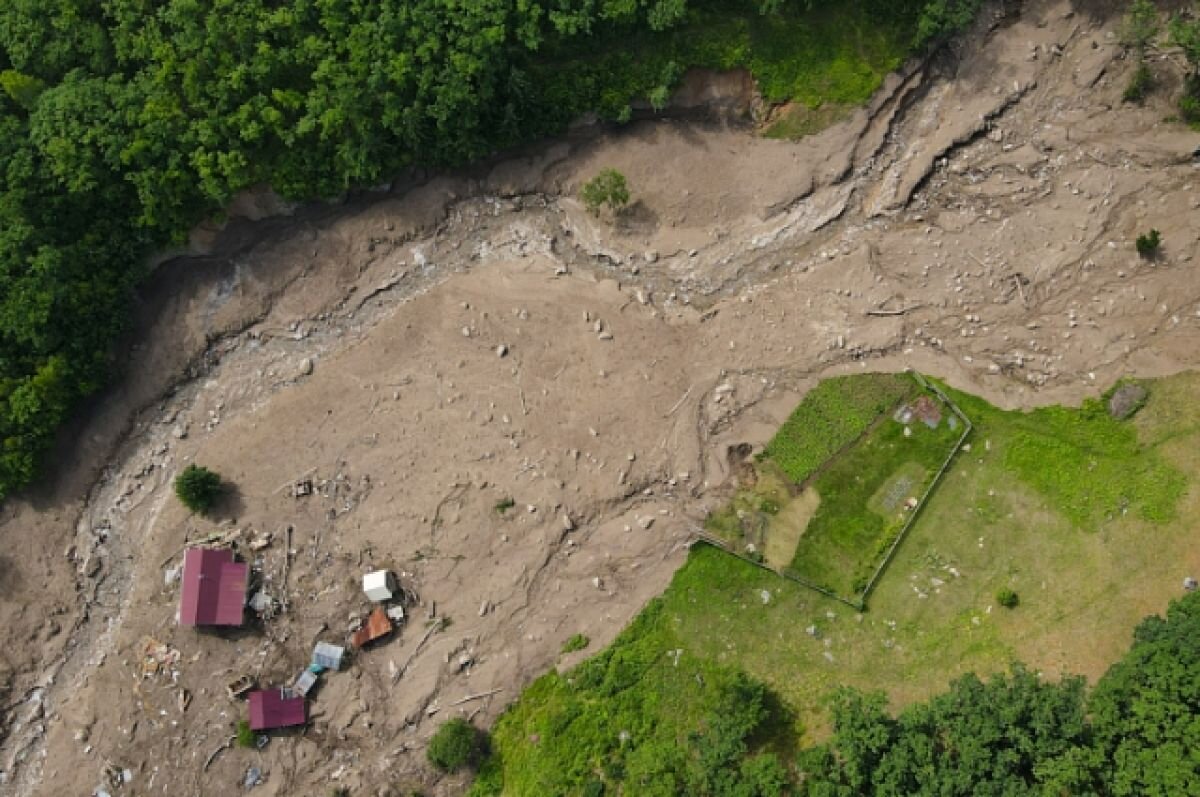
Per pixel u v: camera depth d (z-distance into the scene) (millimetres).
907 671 33062
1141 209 36375
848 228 38031
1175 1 37625
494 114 37062
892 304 36688
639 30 36281
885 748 29203
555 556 36250
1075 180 36969
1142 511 33219
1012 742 28219
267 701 35312
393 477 37281
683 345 37375
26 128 35719
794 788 31234
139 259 37844
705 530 35531
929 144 38031
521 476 36781
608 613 35469
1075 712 27781
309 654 36219
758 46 37062
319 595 36562
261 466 37844
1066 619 32719
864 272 37062
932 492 34625
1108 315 35500
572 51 36656
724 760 30422
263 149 36562
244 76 35281
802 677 33531
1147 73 37031
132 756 35938
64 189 35562
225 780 35531
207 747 35781
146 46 35562
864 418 35688
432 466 37219
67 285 35500
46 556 37688
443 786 34625
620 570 35781
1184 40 35031
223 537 37156
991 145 37844
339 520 37156
